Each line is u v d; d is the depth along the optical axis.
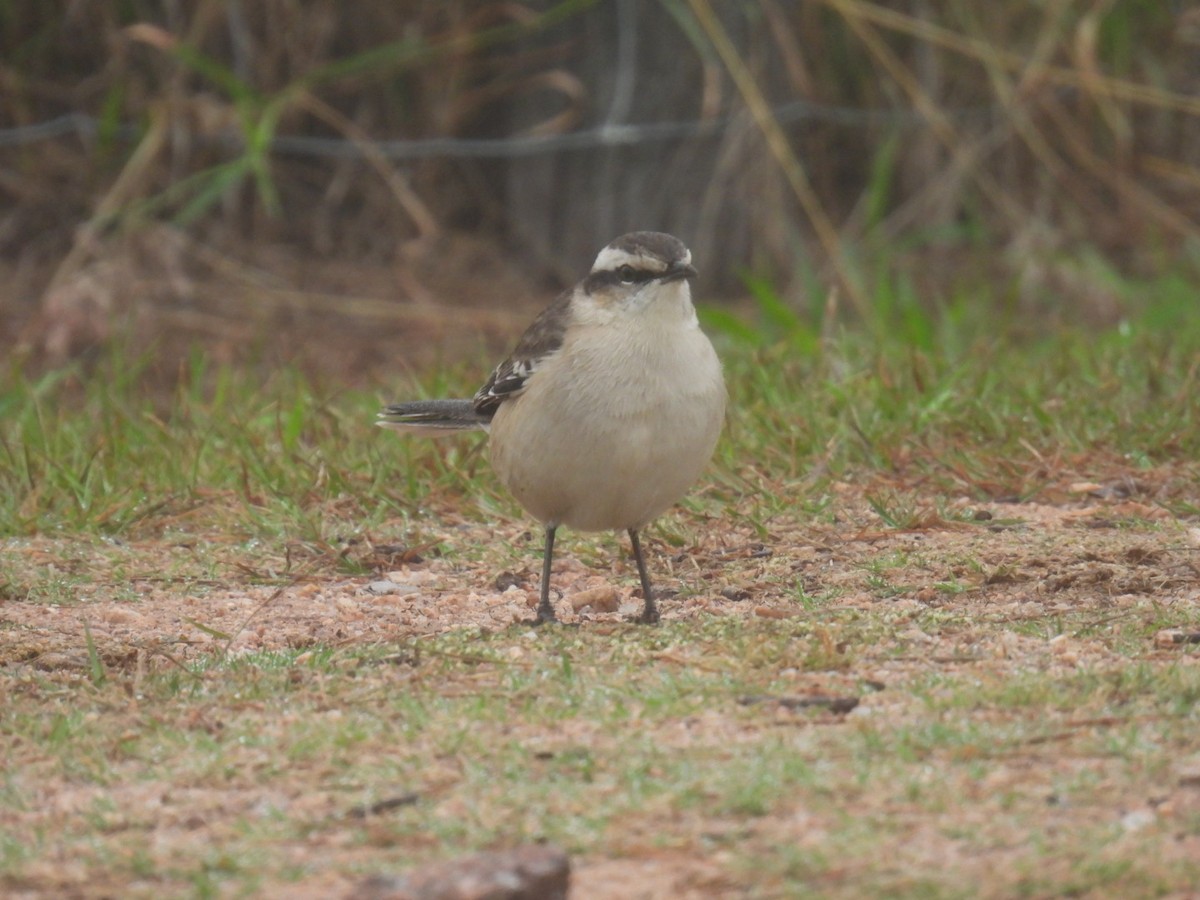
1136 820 6.21
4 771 7.07
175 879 5.96
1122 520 11.57
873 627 8.98
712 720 7.41
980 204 22.53
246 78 21.47
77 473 12.84
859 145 22.39
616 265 9.16
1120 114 21.53
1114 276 20.78
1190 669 7.86
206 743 7.29
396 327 20.25
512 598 10.30
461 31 21.16
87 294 19.78
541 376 9.24
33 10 21.50
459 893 5.45
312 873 5.96
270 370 18.91
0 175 21.91
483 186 22.30
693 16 20.42
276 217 22.14
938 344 17.19
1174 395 14.07
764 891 5.72
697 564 10.87
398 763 6.98
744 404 14.41
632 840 6.13
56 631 9.52
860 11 20.58
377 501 12.53
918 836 6.11
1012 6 21.88
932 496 12.38
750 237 21.16
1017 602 9.62
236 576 10.92
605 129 20.77
